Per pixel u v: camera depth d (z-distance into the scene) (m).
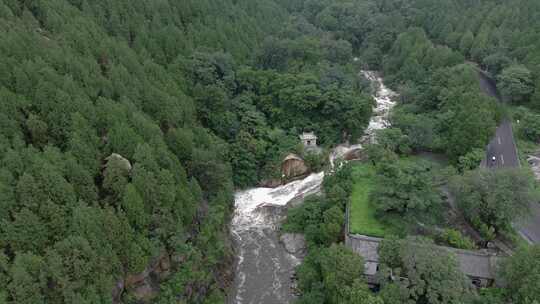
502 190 49.47
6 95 45.59
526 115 78.81
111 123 50.41
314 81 85.56
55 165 41.03
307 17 161.62
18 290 32.53
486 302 39.38
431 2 149.62
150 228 45.81
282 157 75.69
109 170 44.56
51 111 47.97
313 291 46.88
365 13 155.00
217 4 108.94
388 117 92.12
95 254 37.62
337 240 56.28
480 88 91.25
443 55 107.12
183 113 66.81
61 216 38.53
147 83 63.78
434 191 55.94
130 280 42.44
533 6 115.75
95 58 63.97
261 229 65.25
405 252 41.47
